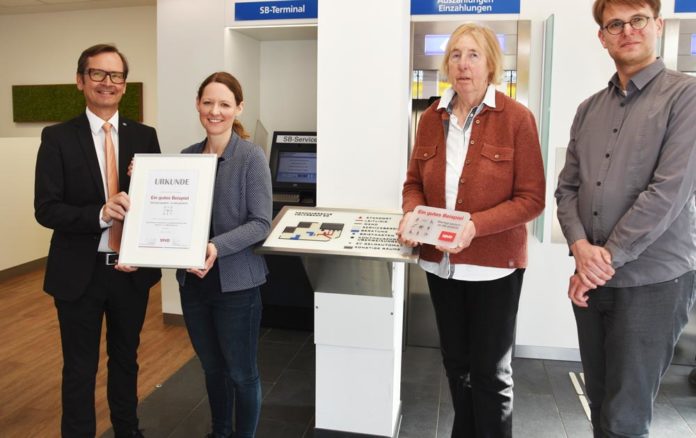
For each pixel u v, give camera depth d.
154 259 1.96
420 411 2.96
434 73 3.57
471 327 2.05
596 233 1.78
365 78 2.28
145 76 6.71
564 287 3.55
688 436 2.70
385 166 2.31
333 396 2.52
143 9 6.62
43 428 2.75
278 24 3.82
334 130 2.33
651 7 1.66
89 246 2.16
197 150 2.27
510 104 1.92
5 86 7.19
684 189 1.58
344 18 2.26
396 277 2.44
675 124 1.61
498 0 3.40
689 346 3.51
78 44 6.88
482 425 2.06
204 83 2.11
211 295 2.11
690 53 3.25
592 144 1.82
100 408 2.93
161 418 2.85
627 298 1.72
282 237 2.12
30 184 5.78
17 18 6.99
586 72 3.33
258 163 2.09
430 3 3.49
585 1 3.29
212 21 3.92
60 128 2.17
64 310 2.20
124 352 2.38
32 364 3.52
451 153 2.01
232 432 2.45
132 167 2.08
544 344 3.63
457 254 1.96
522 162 1.90
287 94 4.48
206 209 1.99
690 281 1.72
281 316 4.22
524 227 2.00
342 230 2.12
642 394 1.73
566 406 3.01
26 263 5.80
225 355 2.17
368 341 2.42
